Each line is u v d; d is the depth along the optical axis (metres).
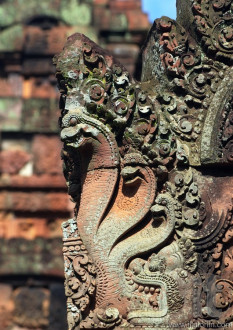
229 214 4.91
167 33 5.14
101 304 4.81
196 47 5.14
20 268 15.51
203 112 5.04
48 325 15.28
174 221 4.89
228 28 5.14
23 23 16.45
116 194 4.96
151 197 4.93
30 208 15.79
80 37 5.08
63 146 5.19
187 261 4.85
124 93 5.02
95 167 4.97
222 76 5.09
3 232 15.73
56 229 15.79
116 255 4.85
